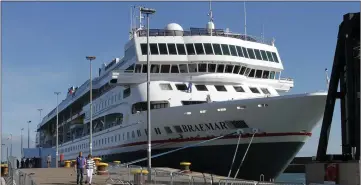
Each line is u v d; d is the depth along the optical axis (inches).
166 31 1754.4
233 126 1419.8
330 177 785.6
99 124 2267.5
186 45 1689.2
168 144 1584.6
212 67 1673.2
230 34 1790.1
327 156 836.6
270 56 1791.3
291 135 1353.3
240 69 1702.8
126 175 1401.3
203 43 1680.6
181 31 1749.5
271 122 1359.5
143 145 1690.5
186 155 1537.9
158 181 1175.6
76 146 2785.4
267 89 1749.5
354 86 798.5
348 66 805.2
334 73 857.5
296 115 1323.8
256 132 1384.1
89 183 1128.8
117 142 1920.5
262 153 1397.6
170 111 1556.3
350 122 804.6
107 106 2059.5
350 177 753.6
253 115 1375.5
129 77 1692.9
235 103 1397.6
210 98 1609.3
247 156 1421.0
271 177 1454.2
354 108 799.7
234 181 887.1
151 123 1619.1
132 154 1770.4
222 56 1667.1
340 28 838.5
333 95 858.8
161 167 1621.6
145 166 1697.8
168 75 1681.8
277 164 1417.3
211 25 1786.4
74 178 1370.6
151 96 1625.2
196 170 1546.5
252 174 1453.0
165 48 1684.3
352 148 801.6
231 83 1678.2
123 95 1840.6
